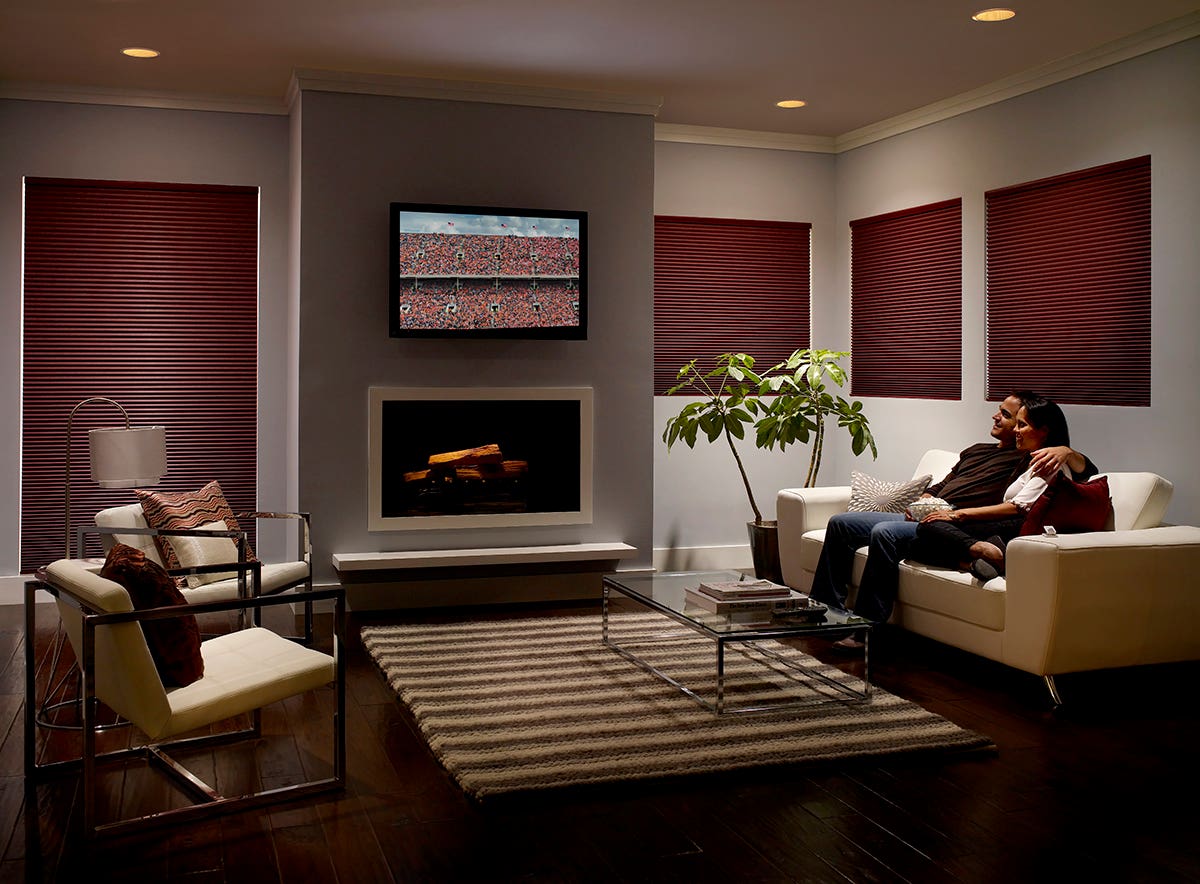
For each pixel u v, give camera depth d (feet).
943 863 8.61
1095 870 8.50
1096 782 10.39
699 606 13.17
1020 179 17.76
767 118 20.83
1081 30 15.29
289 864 8.56
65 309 18.49
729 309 22.13
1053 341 17.26
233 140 19.08
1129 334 15.85
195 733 11.73
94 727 8.98
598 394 19.08
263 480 19.47
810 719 12.02
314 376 17.62
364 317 17.83
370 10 14.49
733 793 10.09
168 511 14.88
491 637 15.92
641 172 19.16
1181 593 13.03
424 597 18.12
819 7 14.33
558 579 18.84
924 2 14.14
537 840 9.03
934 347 20.01
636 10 14.48
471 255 17.98
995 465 15.76
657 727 11.71
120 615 8.75
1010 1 14.07
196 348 19.11
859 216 22.02
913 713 12.26
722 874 8.40
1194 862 8.64
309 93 17.40
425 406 18.17
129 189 18.67
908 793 10.09
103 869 8.46
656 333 21.65
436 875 8.38
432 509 18.26
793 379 20.10
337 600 10.14
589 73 17.66
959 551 14.23
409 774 10.55
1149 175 15.44
